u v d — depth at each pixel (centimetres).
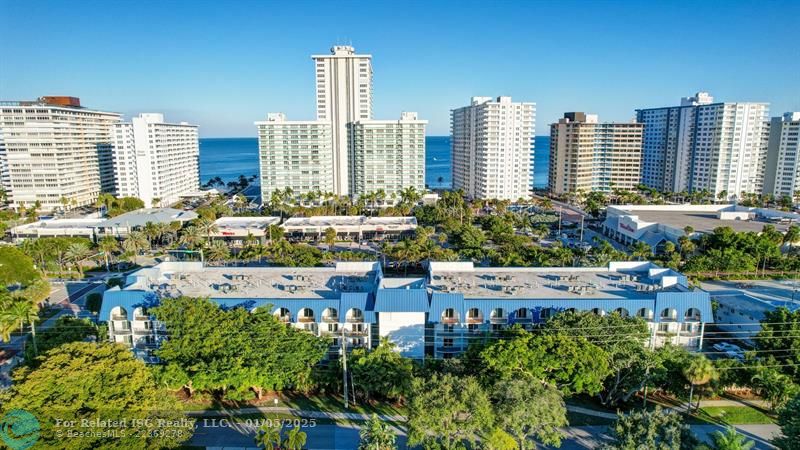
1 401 6181
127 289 9450
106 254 16238
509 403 6384
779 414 7175
